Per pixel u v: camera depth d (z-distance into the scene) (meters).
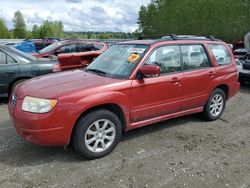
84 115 4.32
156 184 3.87
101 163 4.38
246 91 9.93
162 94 5.16
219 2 32.22
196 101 5.82
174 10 42.84
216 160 4.55
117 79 4.73
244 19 30.17
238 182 3.97
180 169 4.25
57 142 4.17
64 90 4.26
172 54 5.41
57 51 12.66
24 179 3.91
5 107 7.29
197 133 5.62
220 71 6.19
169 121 6.23
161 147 4.96
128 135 5.43
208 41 6.20
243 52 14.48
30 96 4.21
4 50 7.43
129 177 4.01
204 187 3.83
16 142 5.03
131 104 4.77
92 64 5.60
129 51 5.29
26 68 7.52
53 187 3.75
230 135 5.59
